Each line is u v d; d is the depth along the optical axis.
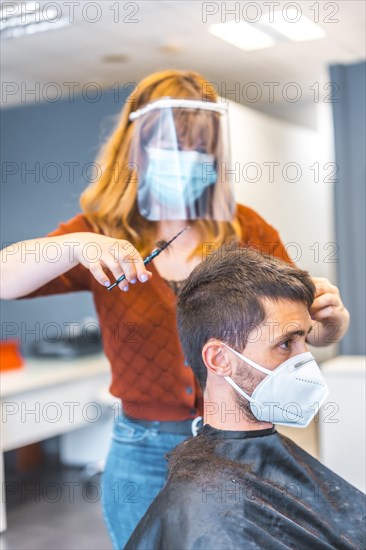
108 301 1.66
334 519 1.33
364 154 4.48
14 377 4.00
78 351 4.71
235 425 1.31
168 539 1.17
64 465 5.07
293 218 5.47
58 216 4.94
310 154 5.86
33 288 1.54
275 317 1.27
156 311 1.59
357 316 4.50
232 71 5.25
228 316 1.27
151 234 1.65
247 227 1.81
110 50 4.59
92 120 4.77
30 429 3.94
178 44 4.50
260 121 4.97
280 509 1.26
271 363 1.28
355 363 4.01
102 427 4.91
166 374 1.58
